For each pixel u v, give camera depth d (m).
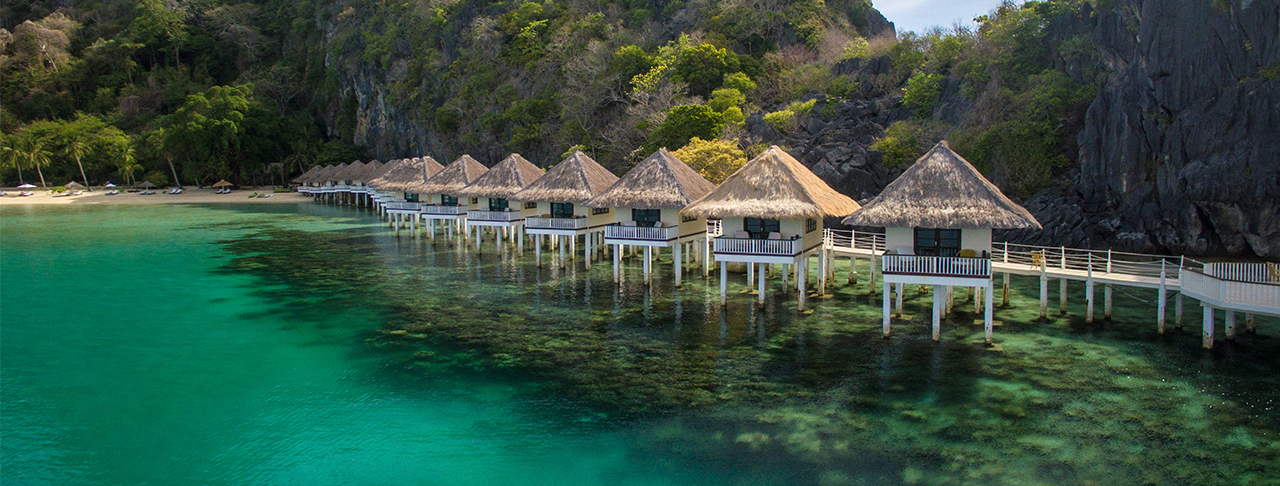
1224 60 39.66
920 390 19.97
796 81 70.31
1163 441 16.48
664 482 15.05
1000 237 46.25
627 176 35.84
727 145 52.34
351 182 95.12
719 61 71.19
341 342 25.80
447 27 111.00
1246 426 17.22
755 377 21.30
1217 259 39.66
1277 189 37.16
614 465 15.87
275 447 17.03
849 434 17.16
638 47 80.69
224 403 19.89
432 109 107.25
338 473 15.74
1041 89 48.16
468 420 18.45
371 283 36.84
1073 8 49.53
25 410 19.39
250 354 24.47
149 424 18.47
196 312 30.72
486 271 40.03
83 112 126.19
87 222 69.12
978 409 18.55
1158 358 22.34
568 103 81.25
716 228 38.28
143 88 131.62
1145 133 42.84
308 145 127.06
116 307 31.80
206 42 141.12
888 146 52.84
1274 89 37.25
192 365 23.30
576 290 34.31
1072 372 21.20
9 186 112.94
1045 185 47.31
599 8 96.56
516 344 25.19
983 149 48.94
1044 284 27.42
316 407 19.48
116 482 15.35
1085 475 15.00
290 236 57.53
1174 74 41.47
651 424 18.00
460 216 51.09
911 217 24.00
